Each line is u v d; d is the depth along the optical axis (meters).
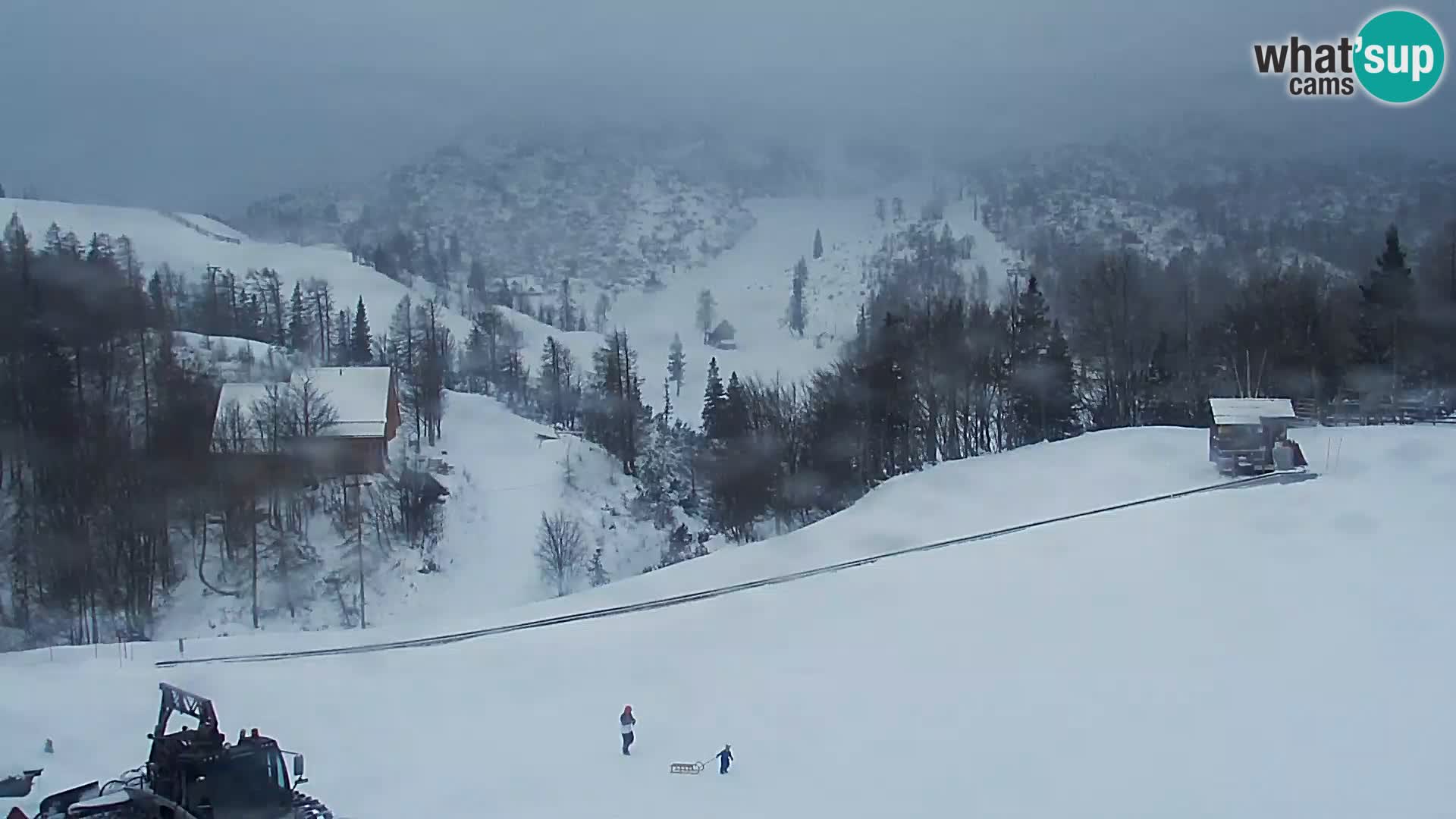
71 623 61.53
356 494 73.81
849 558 46.91
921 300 157.25
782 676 32.91
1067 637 33.00
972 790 23.09
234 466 71.81
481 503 79.75
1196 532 42.41
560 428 103.94
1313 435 57.97
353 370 86.88
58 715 30.19
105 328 84.06
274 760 19.33
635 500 85.12
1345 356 78.19
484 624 42.22
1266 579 35.69
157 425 74.12
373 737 29.27
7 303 78.06
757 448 83.19
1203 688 27.27
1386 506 42.94
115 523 65.06
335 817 23.55
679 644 37.19
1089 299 94.50
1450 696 24.78
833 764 25.62
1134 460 57.22
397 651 38.12
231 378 90.38
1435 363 76.56
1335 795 20.70
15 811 20.48
